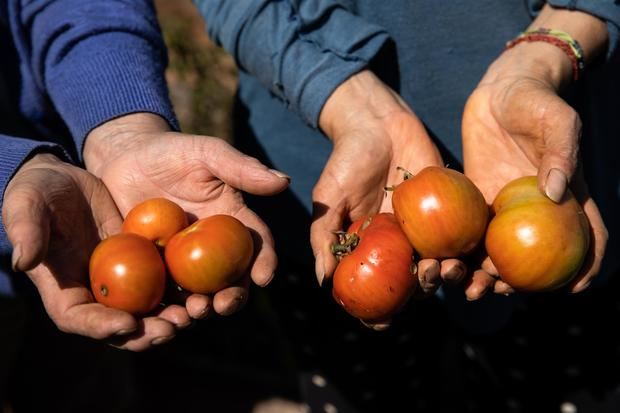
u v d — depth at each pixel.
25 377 0.89
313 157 0.64
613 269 0.62
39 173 0.49
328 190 0.57
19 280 0.60
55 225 0.49
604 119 0.62
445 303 0.65
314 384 0.73
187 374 1.05
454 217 0.50
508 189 0.52
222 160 0.53
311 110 0.59
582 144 0.61
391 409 0.73
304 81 0.59
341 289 0.52
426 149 0.57
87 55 0.60
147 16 0.64
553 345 0.67
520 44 0.57
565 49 0.55
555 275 0.50
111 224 0.55
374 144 0.57
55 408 0.91
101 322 0.47
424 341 0.71
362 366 0.70
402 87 0.62
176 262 0.50
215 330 1.06
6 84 0.64
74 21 0.61
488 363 0.71
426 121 0.63
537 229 0.49
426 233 0.50
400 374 0.71
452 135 0.63
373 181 0.57
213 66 1.01
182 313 0.50
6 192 0.49
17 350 0.84
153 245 0.51
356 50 0.59
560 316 0.64
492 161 0.57
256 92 0.66
